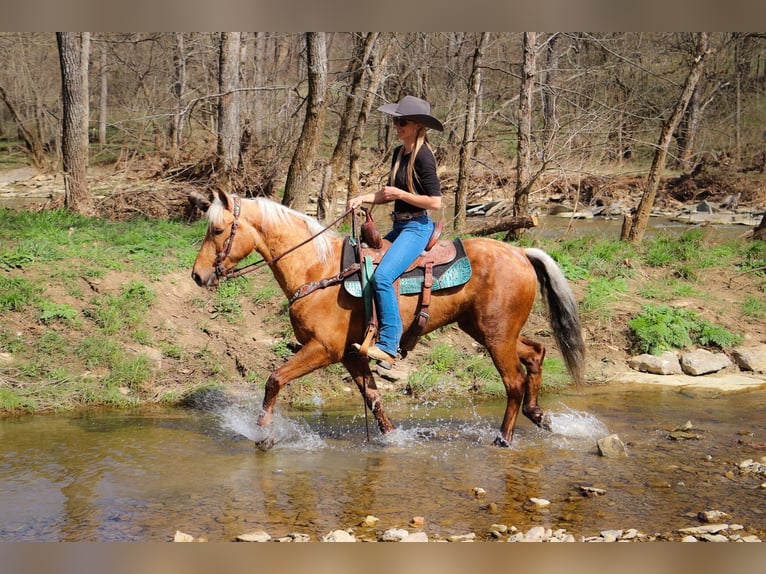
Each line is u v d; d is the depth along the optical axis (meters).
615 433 7.12
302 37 21.59
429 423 7.51
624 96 19.92
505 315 6.56
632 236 13.98
